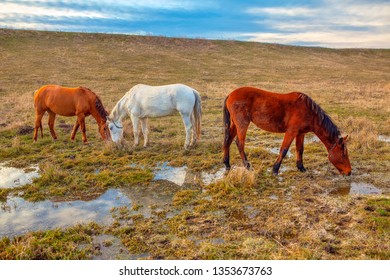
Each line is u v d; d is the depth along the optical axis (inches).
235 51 1615.4
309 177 249.8
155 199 217.2
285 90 758.5
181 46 1612.9
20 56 1088.2
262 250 154.7
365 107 537.6
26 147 324.5
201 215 191.9
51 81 792.3
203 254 152.3
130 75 943.7
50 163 284.0
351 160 285.0
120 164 284.4
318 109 237.9
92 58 1182.9
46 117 467.8
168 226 180.7
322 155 305.4
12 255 154.2
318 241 159.3
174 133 393.1
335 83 938.7
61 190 227.8
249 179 230.7
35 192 225.9
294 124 240.5
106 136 331.6
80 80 831.1
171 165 283.1
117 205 209.2
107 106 522.0
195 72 1080.8
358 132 366.3
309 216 187.6
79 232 173.9
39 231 174.2
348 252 151.5
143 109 312.5
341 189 228.4
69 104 327.9
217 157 300.4
